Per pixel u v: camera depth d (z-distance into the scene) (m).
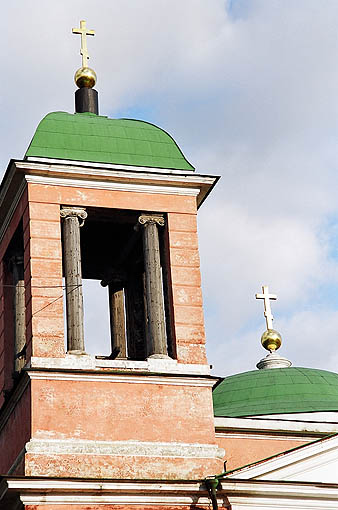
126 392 36.16
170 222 38.69
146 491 34.34
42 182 37.91
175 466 35.59
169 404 36.38
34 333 36.12
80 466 34.88
